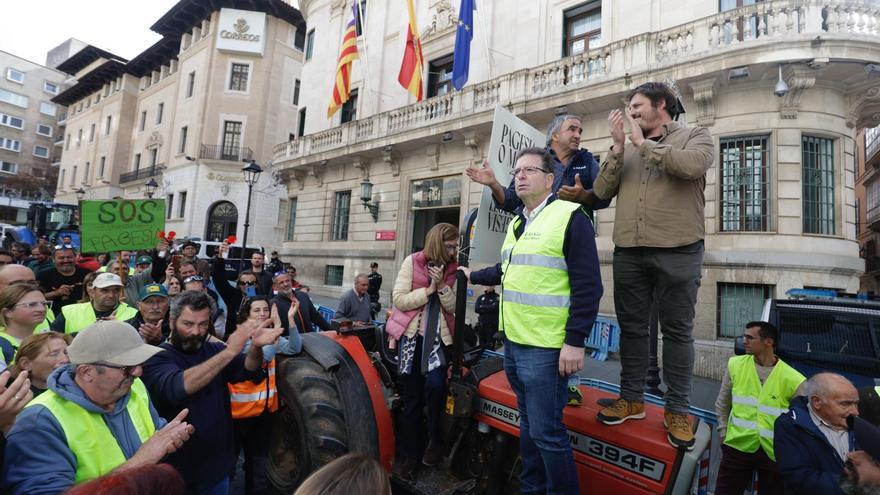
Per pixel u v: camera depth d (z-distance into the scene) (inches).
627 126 96.9
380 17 725.3
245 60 1179.3
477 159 549.3
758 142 364.2
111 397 78.2
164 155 1296.8
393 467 115.3
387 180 656.4
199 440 99.9
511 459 101.8
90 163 1630.2
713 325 353.1
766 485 127.3
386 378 128.7
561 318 78.8
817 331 191.9
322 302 617.0
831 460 90.4
